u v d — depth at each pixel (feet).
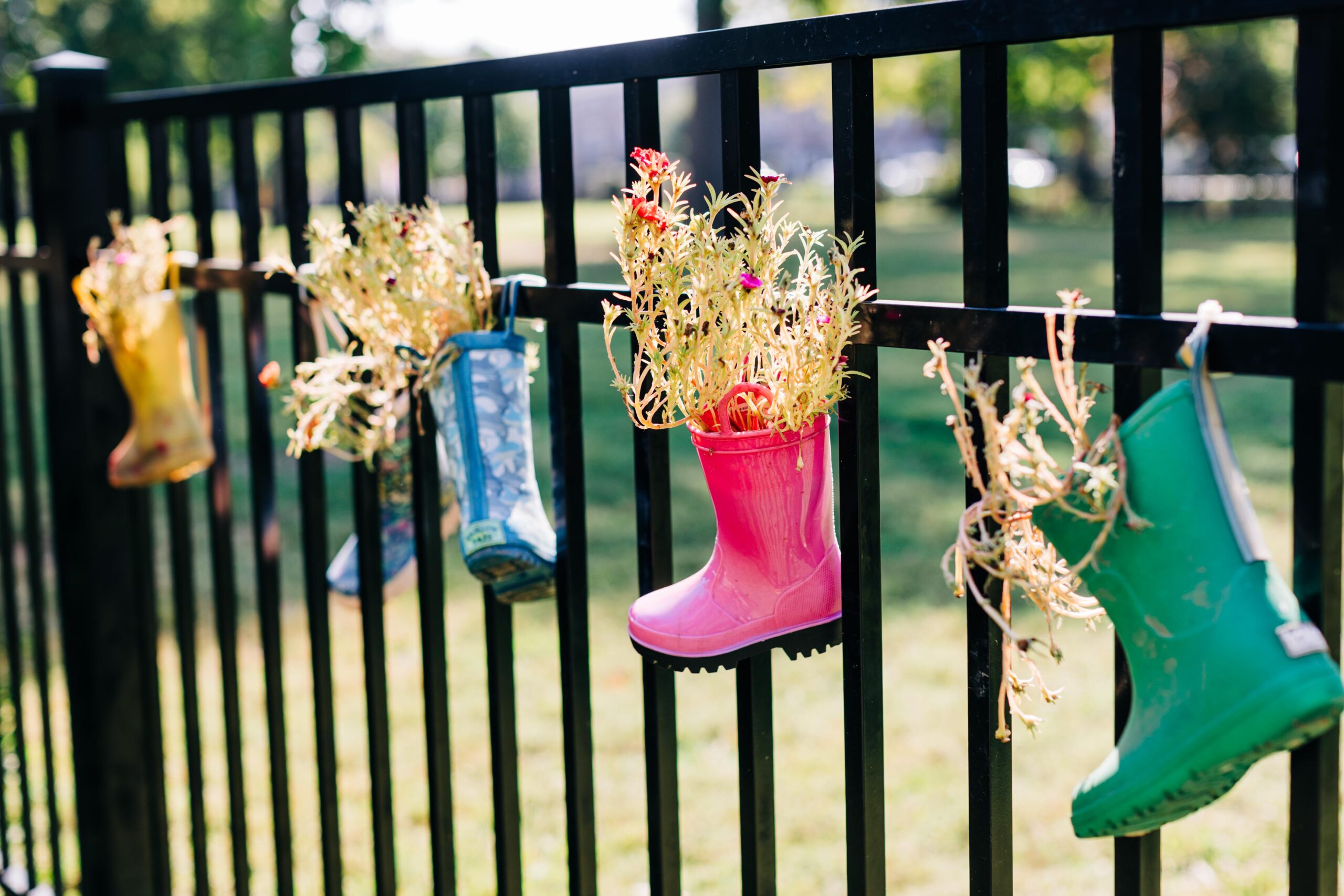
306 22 52.13
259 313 6.06
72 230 6.95
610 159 138.92
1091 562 2.98
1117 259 3.05
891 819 8.68
